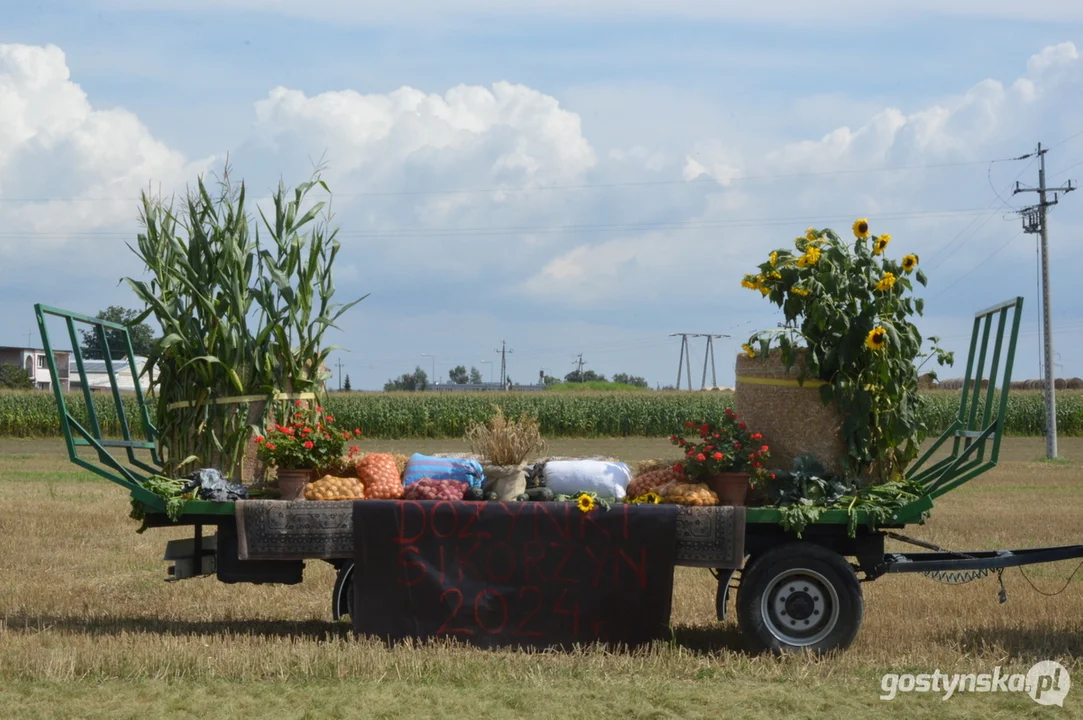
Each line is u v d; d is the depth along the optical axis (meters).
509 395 41.41
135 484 7.65
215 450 8.07
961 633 7.77
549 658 6.77
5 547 11.84
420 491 7.27
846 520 7.10
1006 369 7.18
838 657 6.89
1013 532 13.13
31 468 23.27
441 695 6.01
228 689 6.14
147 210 8.24
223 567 7.62
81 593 9.46
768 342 7.37
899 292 7.45
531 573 7.06
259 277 8.14
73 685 6.20
